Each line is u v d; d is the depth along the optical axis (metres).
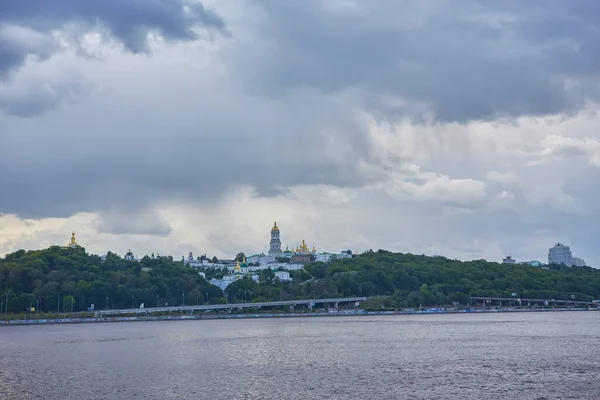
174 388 161.50
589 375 173.38
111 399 149.50
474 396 146.25
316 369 191.38
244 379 173.88
